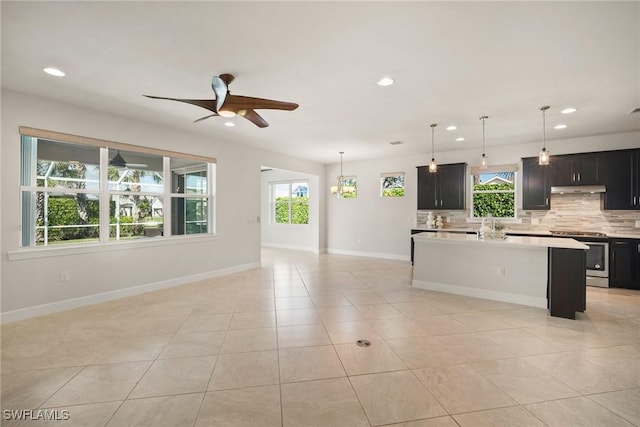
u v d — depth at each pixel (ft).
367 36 7.15
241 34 7.07
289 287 15.16
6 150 10.19
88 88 10.19
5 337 9.16
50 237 11.59
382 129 15.47
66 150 11.92
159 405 6.13
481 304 12.55
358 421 5.69
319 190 26.96
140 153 14.20
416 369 7.48
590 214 17.13
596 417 5.77
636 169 15.29
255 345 8.75
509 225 19.29
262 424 5.61
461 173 20.29
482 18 6.45
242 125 14.73
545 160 12.07
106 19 6.47
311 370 7.43
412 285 15.34
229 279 16.88
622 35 7.02
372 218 25.04
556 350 8.46
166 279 15.03
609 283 15.17
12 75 9.20
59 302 11.41
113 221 13.43
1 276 10.11
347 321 10.62
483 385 6.81
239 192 18.97
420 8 6.12
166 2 5.91
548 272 11.95
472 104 11.72
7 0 5.77
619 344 8.83
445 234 15.64
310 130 15.62
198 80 9.57
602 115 13.00
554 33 6.97
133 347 8.60
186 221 16.39
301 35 7.11
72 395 6.42
